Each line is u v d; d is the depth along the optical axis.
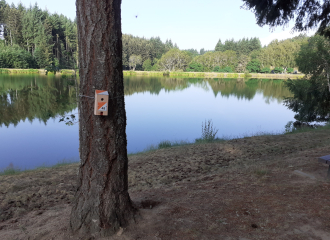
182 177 5.41
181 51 91.94
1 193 4.44
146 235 2.45
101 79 2.42
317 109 16.55
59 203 3.96
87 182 2.53
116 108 2.52
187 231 2.52
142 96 31.25
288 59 77.81
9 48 55.25
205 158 7.05
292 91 17.20
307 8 7.67
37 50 56.81
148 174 5.77
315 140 8.12
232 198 3.38
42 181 5.27
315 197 3.22
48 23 63.66
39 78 41.34
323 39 15.48
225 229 2.58
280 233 2.48
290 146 7.62
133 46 89.38
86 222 2.49
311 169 4.42
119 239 2.38
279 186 3.73
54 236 2.47
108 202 2.52
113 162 2.55
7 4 64.62
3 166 8.35
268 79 67.94
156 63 93.31
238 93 36.59
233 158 6.88
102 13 2.37
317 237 2.40
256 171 4.65
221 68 88.62
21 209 3.60
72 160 8.54
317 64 15.97
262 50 87.50
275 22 7.86
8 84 31.84
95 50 2.40
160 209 3.06
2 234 2.73
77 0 2.41
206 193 3.71
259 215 2.85
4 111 18.03
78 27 2.45
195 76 80.38
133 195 4.05
